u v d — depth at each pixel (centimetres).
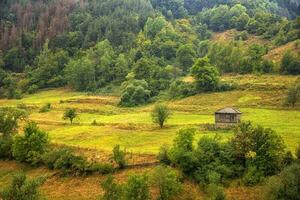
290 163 7931
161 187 7606
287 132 10419
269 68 18738
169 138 10662
